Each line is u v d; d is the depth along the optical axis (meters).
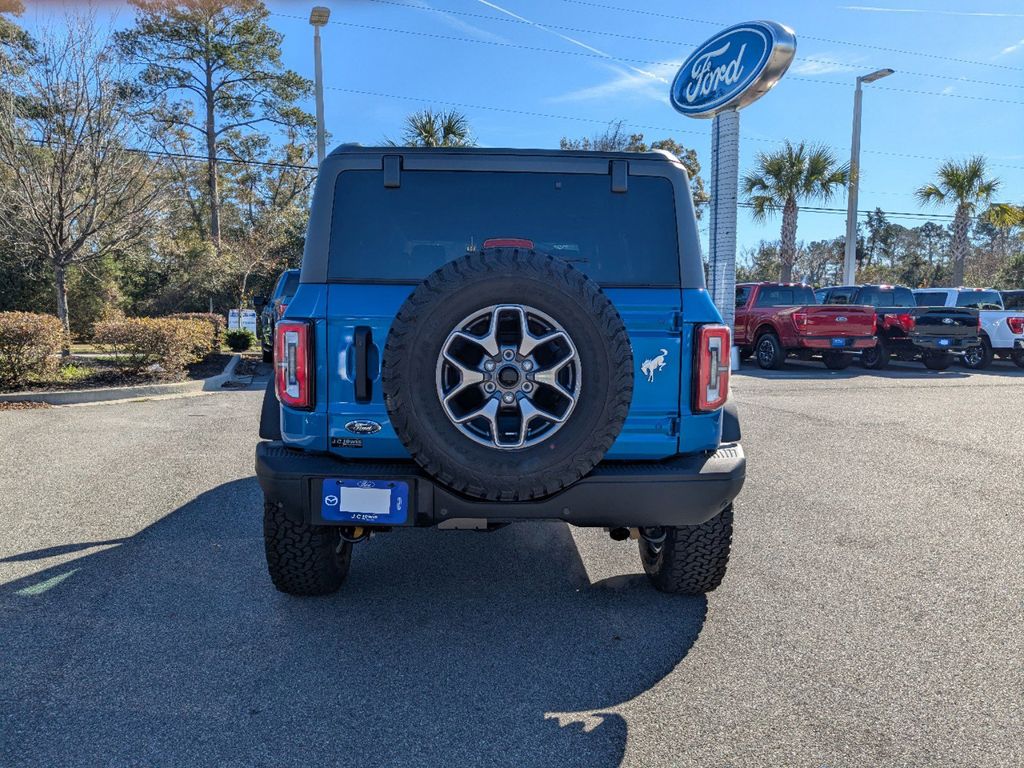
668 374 3.22
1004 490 6.14
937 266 56.31
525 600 3.93
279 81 42.34
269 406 3.58
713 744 2.64
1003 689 3.03
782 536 4.98
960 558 4.57
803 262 57.59
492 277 2.78
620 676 3.12
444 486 3.07
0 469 6.53
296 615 3.70
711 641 3.45
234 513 5.33
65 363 13.31
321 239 3.30
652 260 3.49
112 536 4.82
